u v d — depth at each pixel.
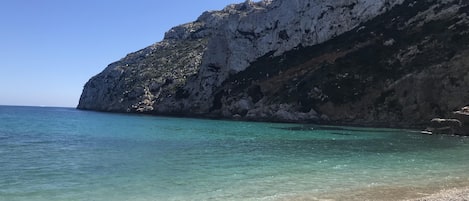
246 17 114.69
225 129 58.56
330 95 78.75
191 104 111.94
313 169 22.38
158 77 139.12
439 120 52.47
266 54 108.19
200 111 107.62
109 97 158.12
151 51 170.25
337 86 79.38
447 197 14.97
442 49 70.38
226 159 26.36
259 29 111.50
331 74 82.69
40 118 93.12
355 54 84.88
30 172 21.00
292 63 97.88
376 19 91.06
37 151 30.19
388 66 76.12
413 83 68.50
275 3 112.94
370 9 93.12
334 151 31.25
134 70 156.38
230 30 114.38
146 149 31.77
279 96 88.62
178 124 71.19
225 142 38.66
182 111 112.81
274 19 110.12
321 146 35.09
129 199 15.46
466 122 49.81
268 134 49.41
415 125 64.19
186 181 18.86
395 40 80.56
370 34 87.12
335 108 76.50
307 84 85.06
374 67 78.38
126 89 147.75
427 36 75.25
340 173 21.11
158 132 51.47
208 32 167.75
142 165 23.48
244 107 93.44
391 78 73.19
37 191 16.64
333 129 60.16
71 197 15.70
